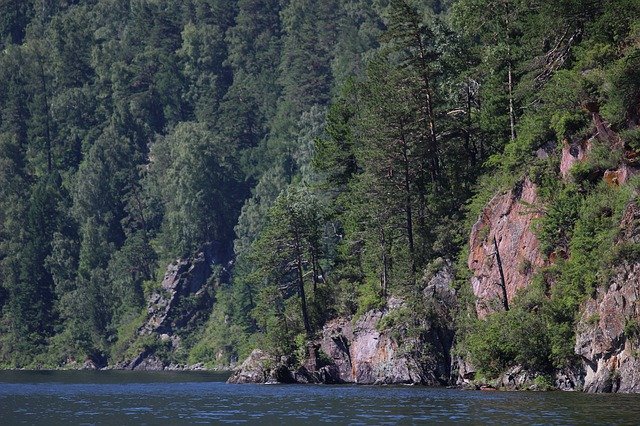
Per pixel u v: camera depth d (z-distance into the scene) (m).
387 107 137.00
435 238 133.00
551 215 106.75
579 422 70.81
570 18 120.94
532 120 118.12
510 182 116.88
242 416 82.31
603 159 104.69
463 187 137.75
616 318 95.00
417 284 126.94
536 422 71.44
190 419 80.88
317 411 84.81
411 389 112.94
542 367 104.12
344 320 136.62
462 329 119.19
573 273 102.00
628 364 94.25
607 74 106.25
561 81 112.44
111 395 114.69
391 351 125.81
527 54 130.12
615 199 101.56
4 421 82.00
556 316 103.06
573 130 109.06
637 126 103.75
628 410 77.94
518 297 109.75
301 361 135.75
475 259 119.88
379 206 137.12
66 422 80.81
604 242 98.88
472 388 109.94
